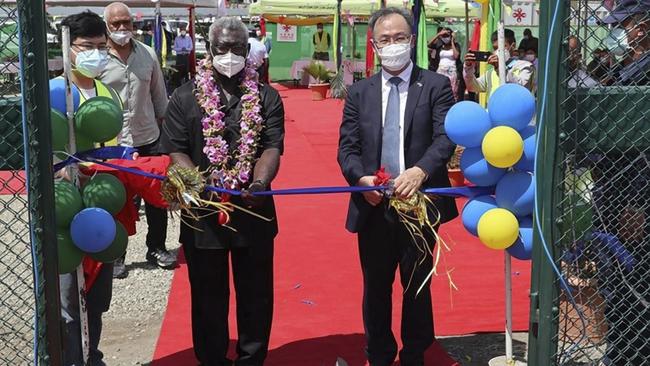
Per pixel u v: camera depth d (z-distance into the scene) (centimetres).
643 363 396
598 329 399
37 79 344
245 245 428
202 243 427
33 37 341
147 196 414
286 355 495
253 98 422
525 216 416
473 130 404
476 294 609
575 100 362
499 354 494
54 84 389
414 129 433
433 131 434
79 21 430
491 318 557
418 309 448
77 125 393
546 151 369
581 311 388
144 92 625
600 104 362
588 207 377
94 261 413
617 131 364
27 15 339
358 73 2478
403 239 440
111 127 393
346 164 438
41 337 357
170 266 694
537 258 383
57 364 361
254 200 414
